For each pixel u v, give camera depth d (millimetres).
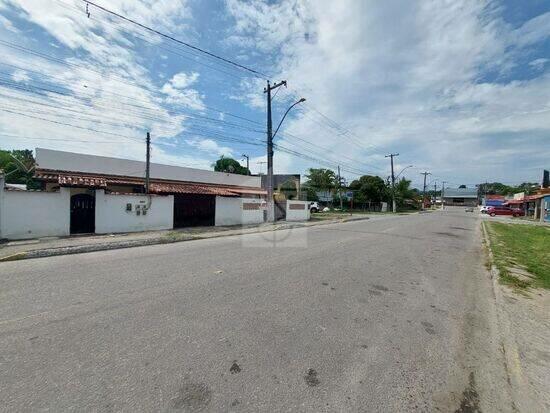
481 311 4961
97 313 4207
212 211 18031
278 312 4480
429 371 3141
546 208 32531
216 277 6191
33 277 5973
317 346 3535
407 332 4035
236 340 3580
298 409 2479
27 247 8852
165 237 11617
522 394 2783
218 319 4137
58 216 11430
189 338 3574
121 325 3854
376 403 2605
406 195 63750
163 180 20547
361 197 49312
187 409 2414
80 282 5660
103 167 17734
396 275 7004
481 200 91812
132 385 2682
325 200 48000
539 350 3562
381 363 3246
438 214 43656
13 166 33281
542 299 5438
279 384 2797
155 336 3592
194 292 5207
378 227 19328
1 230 10219
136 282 5719
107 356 3131
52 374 2801
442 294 5770
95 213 12406
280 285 5805
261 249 9773
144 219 13898
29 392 2539
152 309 4406
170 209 14938
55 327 3750
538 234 17484
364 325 4184
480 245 13117
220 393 2631
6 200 10266
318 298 5172
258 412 2418
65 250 8656
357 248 10562
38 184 23109
